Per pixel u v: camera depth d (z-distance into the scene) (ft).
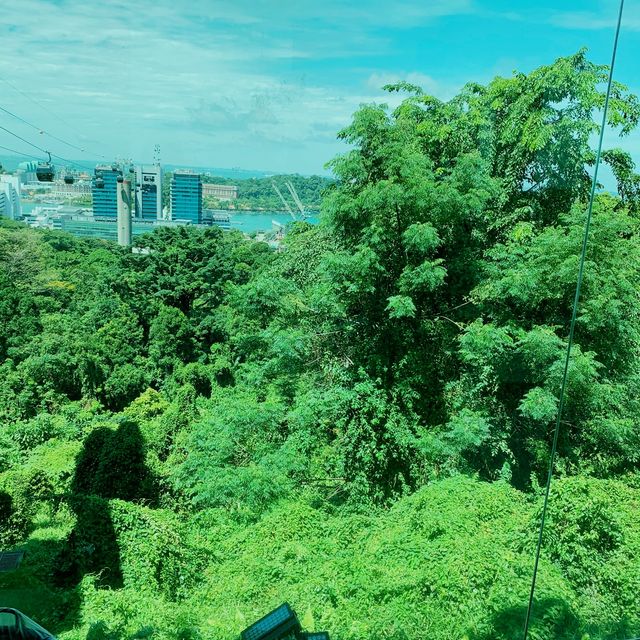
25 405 70.18
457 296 40.22
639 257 33.91
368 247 35.58
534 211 38.68
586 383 31.83
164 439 52.13
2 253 91.71
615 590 21.34
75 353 82.38
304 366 40.73
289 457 35.24
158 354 93.91
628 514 26.91
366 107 36.63
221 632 18.34
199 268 106.52
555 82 33.94
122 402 88.07
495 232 40.45
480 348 33.68
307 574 22.65
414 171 34.96
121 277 102.78
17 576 23.03
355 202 35.65
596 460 34.60
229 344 92.58
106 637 18.47
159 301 102.47
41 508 33.42
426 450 34.19
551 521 24.06
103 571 25.72
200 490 35.45
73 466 43.50
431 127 39.93
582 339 34.19
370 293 39.04
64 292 98.73
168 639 18.39
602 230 32.40
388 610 19.52
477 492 29.84
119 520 26.91
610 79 17.40
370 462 37.17
